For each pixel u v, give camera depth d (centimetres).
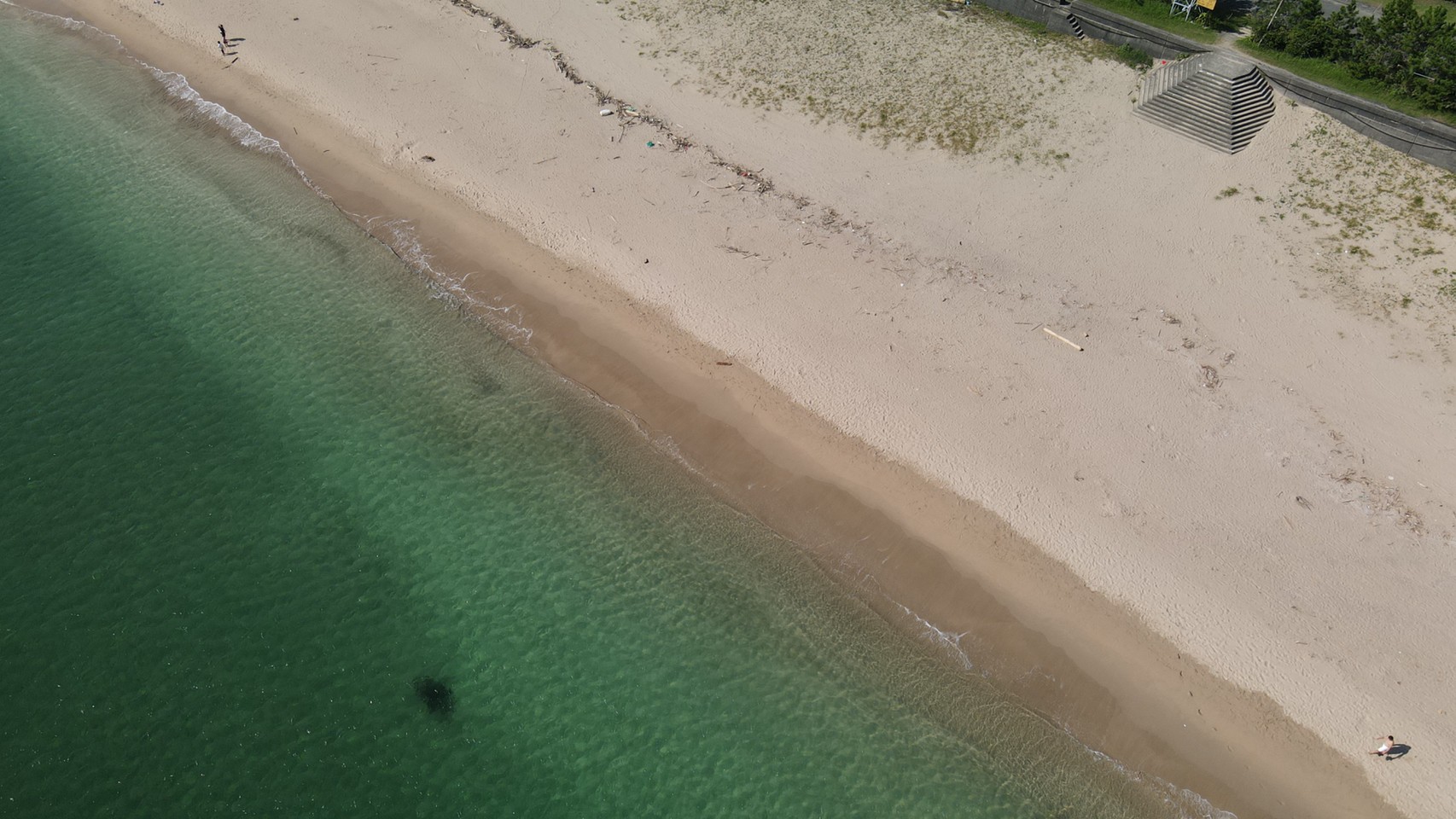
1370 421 3478
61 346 3822
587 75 5109
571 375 3762
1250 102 4606
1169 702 2875
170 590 3111
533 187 4453
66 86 5109
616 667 3003
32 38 5453
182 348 3841
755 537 3300
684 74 5119
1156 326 3819
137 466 3438
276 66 5191
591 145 4669
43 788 2672
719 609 3133
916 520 3300
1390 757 2711
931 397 3597
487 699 2927
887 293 3962
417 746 2819
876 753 2838
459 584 3183
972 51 5203
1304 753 2755
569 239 4219
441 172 4550
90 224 4341
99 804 2655
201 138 4803
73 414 3594
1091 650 2991
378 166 4603
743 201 4366
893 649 3041
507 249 4206
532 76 5097
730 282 4012
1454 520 3189
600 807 2730
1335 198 4312
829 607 3133
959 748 2844
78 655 2942
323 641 3020
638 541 3297
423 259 4191
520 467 3488
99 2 5759
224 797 2686
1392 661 2880
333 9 5584
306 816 2669
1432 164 4409
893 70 5100
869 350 3753
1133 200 4359
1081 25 5262
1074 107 4825
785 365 3725
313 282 4106
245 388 3712
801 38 5341
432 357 3828
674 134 4731
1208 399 3559
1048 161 4556
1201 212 4291
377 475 3453
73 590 3095
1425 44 4572
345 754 2788
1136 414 3522
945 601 3127
